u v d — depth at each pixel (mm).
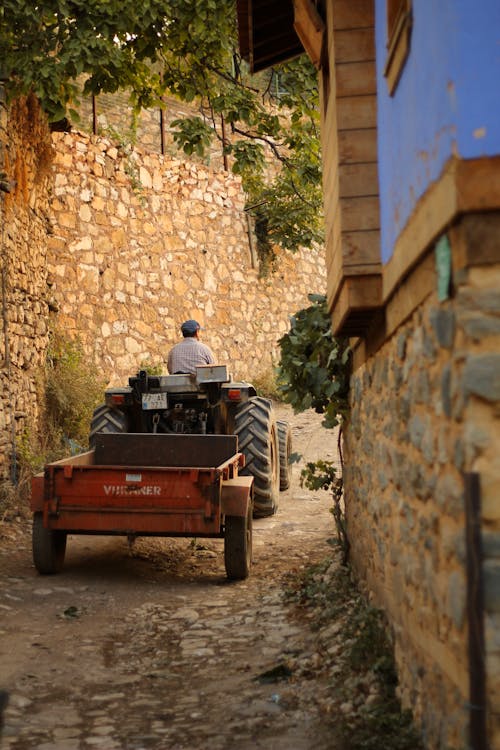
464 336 2336
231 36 10008
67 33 8961
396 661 3736
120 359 13984
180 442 7098
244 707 3744
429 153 2576
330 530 8008
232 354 17203
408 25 2848
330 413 5836
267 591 5906
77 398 11312
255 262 17938
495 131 2256
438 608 2781
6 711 3723
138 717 3689
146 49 9578
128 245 14367
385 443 3963
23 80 8508
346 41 3975
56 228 12930
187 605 5641
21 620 5230
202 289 16312
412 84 2842
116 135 14266
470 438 2301
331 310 4988
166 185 15453
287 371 6168
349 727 3357
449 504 2568
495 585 2279
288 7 6461
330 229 4762
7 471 8914
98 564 6828
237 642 4762
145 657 4590
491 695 2279
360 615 4344
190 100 10484
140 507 6094
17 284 9664
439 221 2445
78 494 6148
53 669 4359
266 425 8414
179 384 8195
